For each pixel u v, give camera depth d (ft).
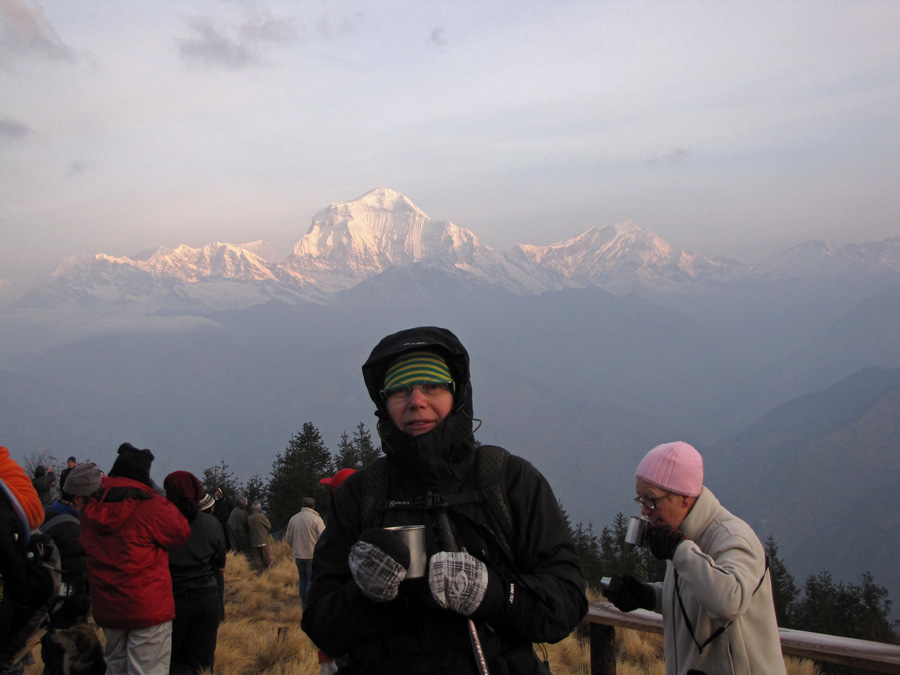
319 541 8.00
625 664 27.35
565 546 7.47
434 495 7.17
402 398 7.45
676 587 10.53
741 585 9.14
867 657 11.53
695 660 10.01
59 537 18.26
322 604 7.11
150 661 16.84
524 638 6.81
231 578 43.47
